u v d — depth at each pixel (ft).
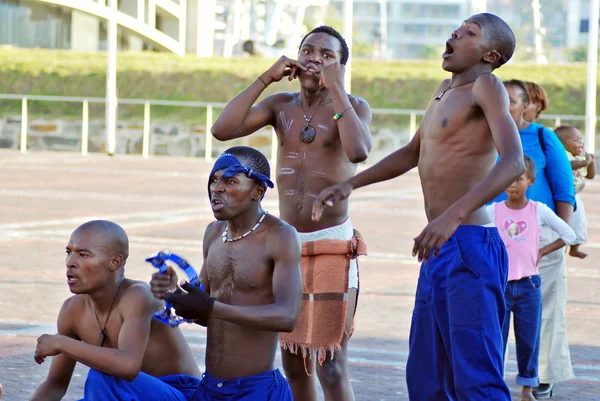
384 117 141.59
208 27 197.36
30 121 144.97
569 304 46.83
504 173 20.21
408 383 23.07
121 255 21.53
